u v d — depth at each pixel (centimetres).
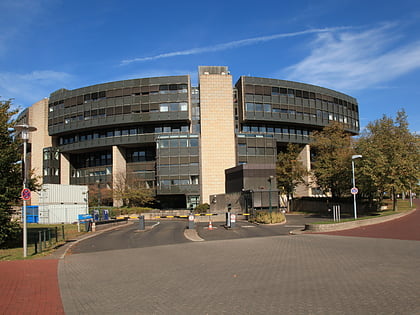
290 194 5203
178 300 677
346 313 558
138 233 2427
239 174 4369
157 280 876
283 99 6350
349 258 1090
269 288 739
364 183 3048
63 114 6619
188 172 5888
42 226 3256
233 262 1102
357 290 695
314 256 1157
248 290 730
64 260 1290
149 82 6144
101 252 1515
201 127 5988
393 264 963
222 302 648
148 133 6228
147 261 1205
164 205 6322
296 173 4803
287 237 1825
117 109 6188
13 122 1758
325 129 4547
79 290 801
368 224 2308
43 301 711
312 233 2016
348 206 3769
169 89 6109
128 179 5709
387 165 2908
